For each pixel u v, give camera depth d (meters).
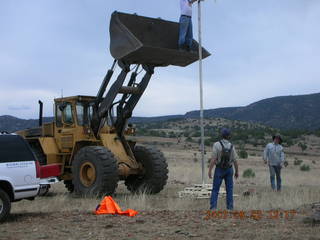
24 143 9.03
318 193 13.12
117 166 13.25
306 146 102.56
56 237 6.88
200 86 12.84
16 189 8.63
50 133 15.12
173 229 7.24
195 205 10.74
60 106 14.43
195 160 43.47
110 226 7.52
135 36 13.23
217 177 9.69
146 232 7.06
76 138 14.24
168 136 133.00
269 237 6.51
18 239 6.80
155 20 13.52
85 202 11.70
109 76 13.75
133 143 15.31
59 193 15.09
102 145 14.16
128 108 14.44
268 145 14.72
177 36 14.00
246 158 53.53
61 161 14.81
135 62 13.55
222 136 9.72
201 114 12.83
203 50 13.36
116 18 12.67
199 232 6.98
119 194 14.51
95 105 14.29
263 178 22.69
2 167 8.50
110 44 13.03
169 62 13.63
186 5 13.14
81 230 7.32
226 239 6.48
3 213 8.38
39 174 9.07
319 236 6.49
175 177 21.64
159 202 11.64
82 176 13.37
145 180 14.65
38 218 8.73
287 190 14.35
